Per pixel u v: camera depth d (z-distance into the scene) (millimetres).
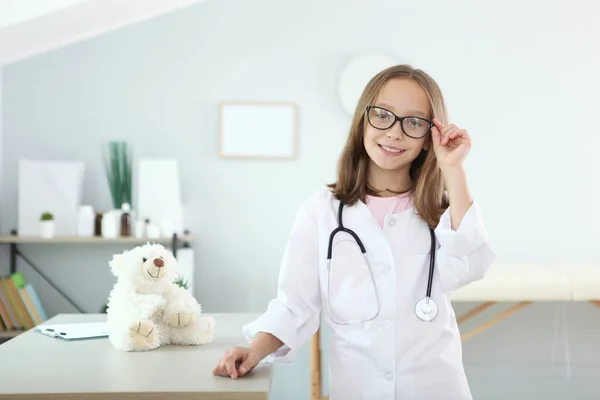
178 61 3895
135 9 3684
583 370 3873
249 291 3918
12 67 3857
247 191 3914
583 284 2992
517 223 3924
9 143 3871
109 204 3883
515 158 3912
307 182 3912
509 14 3910
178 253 3656
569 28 3916
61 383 1336
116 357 1568
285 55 3898
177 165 3891
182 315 1693
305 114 3904
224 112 3893
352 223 1513
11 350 1652
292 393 3730
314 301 1531
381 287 1467
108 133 3885
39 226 3719
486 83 3912
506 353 3889
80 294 3906
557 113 3920
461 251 1400
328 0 3895
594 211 3922
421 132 1449
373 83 1495
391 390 1437
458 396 1460
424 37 3900
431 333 1456
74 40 3863
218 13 3893
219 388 1293
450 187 1413
